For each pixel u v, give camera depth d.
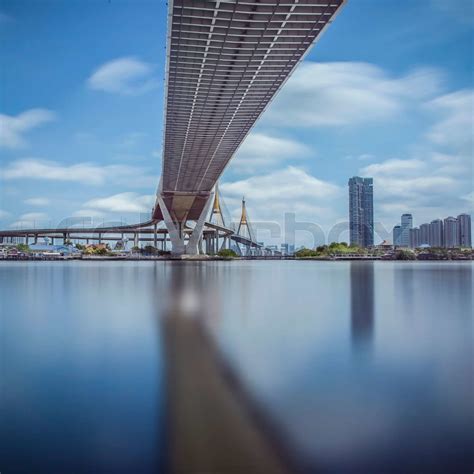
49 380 4.87
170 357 5.88
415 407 4.00
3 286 18.45
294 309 10.74
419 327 8.08
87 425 3.69
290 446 3.28
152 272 32.38
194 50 36.41
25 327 8.19
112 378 4.93
